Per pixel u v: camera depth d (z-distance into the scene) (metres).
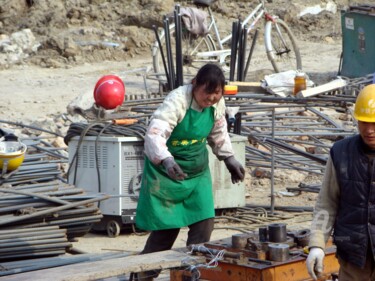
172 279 15.71
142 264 14.59
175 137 17.03
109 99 23.58
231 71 29.67
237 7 68.44
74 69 55.59
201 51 48.47
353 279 13.30
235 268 14.82
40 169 21.62
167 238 17.70
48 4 64.56
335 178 13.23
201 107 16.92
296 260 14.91
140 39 60.41
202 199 17.53
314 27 67.81
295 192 28.16
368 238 13.00
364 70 46.16
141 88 46.97
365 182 12.94
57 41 58.34
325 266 15.80
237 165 17.80
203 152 17.45
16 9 64.06
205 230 17.58
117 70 54.78
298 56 48.47
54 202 19.30
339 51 60.81
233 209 24.97
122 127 23.33
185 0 66.38
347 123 35.59
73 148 23.62
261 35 63.16
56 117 38.44
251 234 16.12
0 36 60.53
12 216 18.84
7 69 55.69
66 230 19.17
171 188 17.23
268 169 30.41
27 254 18.30
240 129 27.19
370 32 45.38
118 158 22.64
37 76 52.62
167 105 16.70
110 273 14.22
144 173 17.55
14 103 42.75
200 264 14.82
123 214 22.83
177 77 32.12
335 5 70.50
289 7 69.00
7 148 21.16
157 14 62.75
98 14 63.38
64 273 14.30
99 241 22.77
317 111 34.16
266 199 27.28
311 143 29.83
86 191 22.38
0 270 17.48
